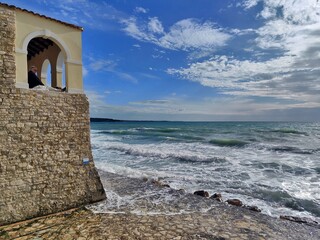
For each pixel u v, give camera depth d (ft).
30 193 23.36
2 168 21.90
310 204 31.17
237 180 41.50
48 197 24.50
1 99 21.91
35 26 24.22
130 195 31.50
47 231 21.27
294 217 26.50
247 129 177.17
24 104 23.16
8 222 22.03
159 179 42.09
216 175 44.88
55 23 25.68
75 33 27.27
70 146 26.27
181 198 30.73
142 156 65.98
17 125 22.76
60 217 24.11
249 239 20.76
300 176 43.60
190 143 91.61
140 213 25.75
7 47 22.20
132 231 21.59
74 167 26.55
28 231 21.16
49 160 24.67
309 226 24.09
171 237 20.63
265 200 32.83
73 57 26.99
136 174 44.98
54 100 25.16
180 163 56.13
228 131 155.74
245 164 53.31
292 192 35.27
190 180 41.60
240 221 24.47
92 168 28.19
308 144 83.92
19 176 22.77
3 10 22.00
